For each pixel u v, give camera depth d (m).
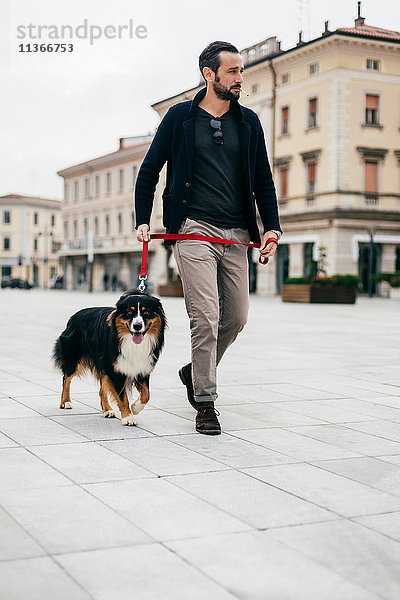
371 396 6.19
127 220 57.31
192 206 4.80
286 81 42.06
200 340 4.72
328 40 38.16
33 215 89.44
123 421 4.79
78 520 2.96
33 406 5.46
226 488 3.44
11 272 88.62
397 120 39.78
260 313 20.78
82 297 37.47
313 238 40.41
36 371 7.41
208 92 4.80
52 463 3.82
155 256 53.12
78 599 2.28
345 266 39.03
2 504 3.15
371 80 39.00
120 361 4.67
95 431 4.60
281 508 3.17
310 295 28.53
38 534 2.80
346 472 3.77
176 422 4.94
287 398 6.03
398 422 5.09
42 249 90.69
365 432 4.75
